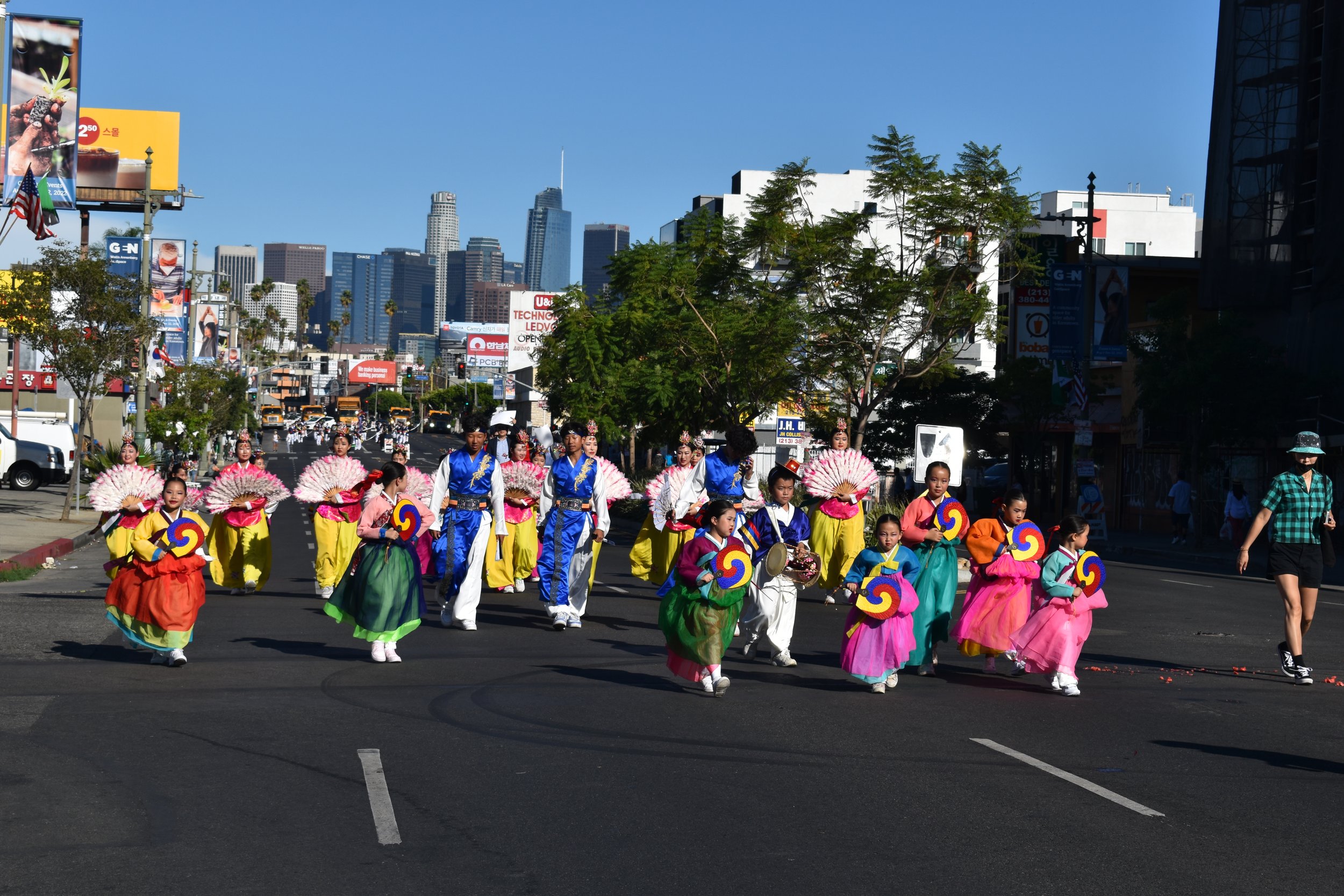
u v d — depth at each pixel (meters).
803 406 36.22
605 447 47.44
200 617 14.73
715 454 14.61
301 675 10.95
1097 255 45.62
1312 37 38.72
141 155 88.94
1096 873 6.02
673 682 11.02
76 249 32.31
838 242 32.66
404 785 7.39
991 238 31.66
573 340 42.38
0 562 20.33
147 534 11.23
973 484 50.88
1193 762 8.41
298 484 17.08
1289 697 11.17
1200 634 15.73
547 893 5.62
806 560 11.91
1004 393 44.12
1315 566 12.07
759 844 6.37
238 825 6.57
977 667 12.43
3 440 47.94
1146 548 35.28
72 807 6.82
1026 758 8.38
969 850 6.34
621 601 17.45
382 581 11.55
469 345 103.50
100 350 32.66
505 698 10.12
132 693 9.91
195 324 76.06
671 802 7.14
